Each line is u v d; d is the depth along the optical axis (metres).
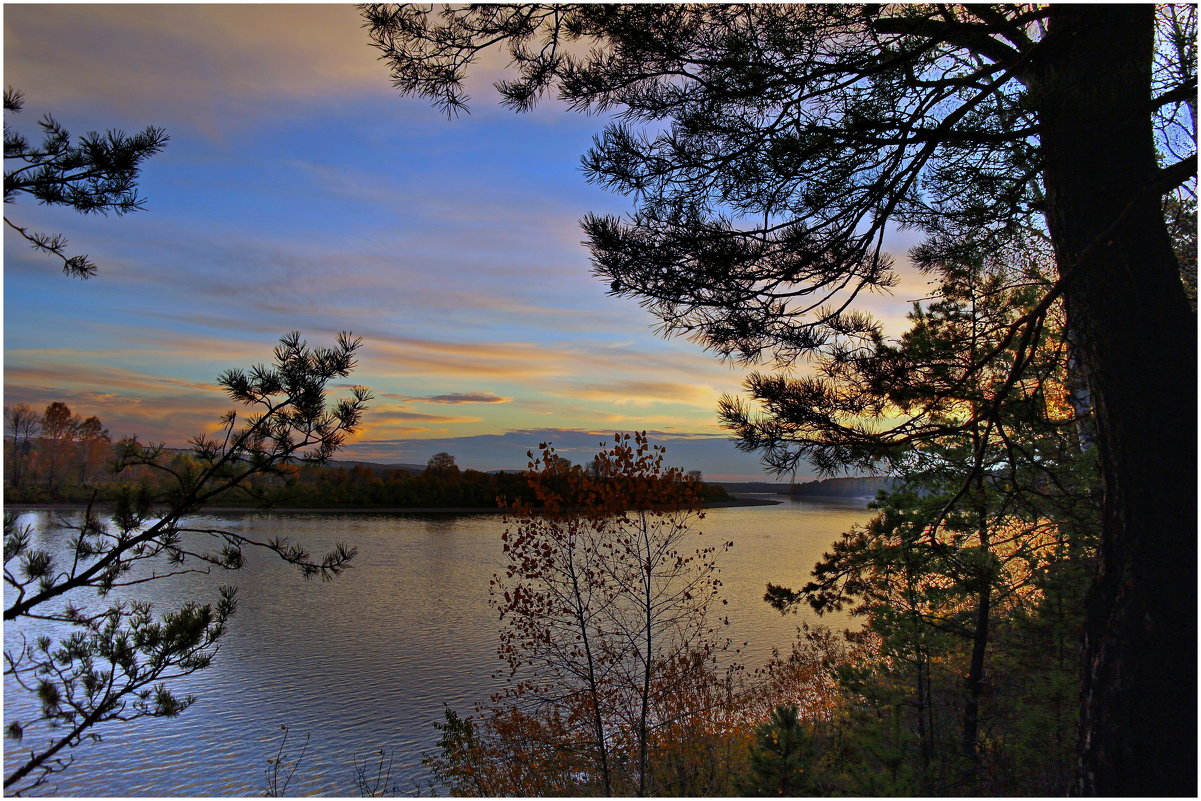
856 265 5.09
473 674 19.27
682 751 10.02
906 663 7.77
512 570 11.20
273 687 17.94
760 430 5.02
